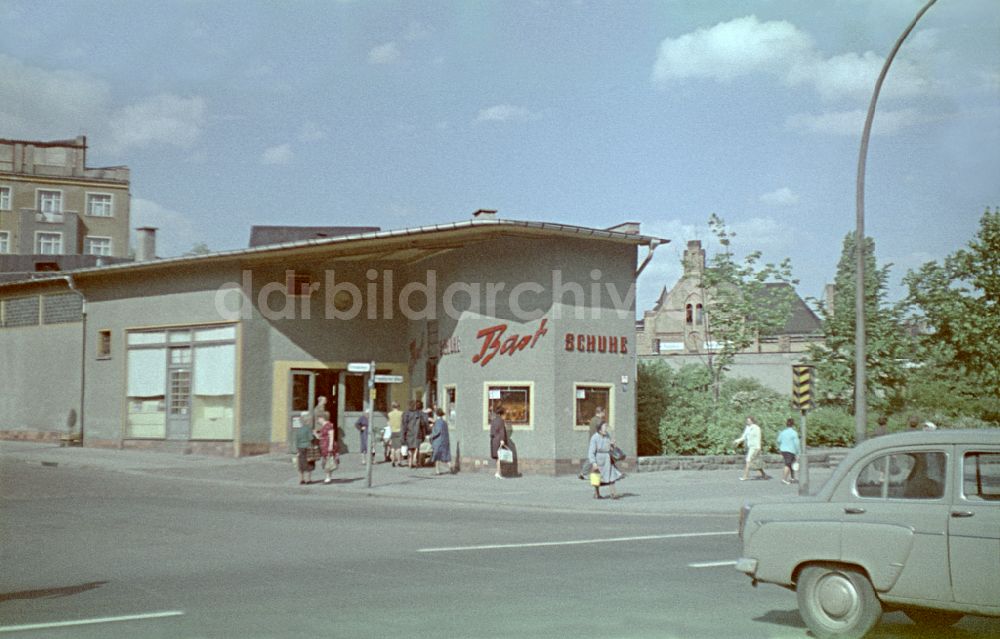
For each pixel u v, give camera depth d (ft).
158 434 106.22
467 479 84.02
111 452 104.12
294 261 101.81
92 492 70.54
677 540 49.60
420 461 94.32
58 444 115.85
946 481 25.95
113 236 293.02
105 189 292.81
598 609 30.99
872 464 27.27
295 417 101.91
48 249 278.67
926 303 160.66
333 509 63.57
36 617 29.91
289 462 94.58
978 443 25.76
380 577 37.42
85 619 29.50
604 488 78.02
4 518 56.18
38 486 73.05
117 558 42.50
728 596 33.50
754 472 97.04
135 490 72.64
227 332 100.68
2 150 283.18
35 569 39.60
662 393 103.35
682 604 31.99
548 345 87.92
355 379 105.50
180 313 104.78
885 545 26.25
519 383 88.99
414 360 105.19
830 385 155.12
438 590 34.50
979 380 156.66
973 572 25.07
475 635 27.09
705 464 98.27
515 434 88.84
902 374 156.35
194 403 103.19
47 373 119.14
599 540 49.32
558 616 29.84
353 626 28.27
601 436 71.92
